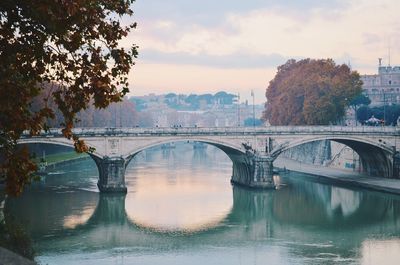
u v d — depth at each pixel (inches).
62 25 1096.2
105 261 2849.4
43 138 4712.1
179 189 5472.4
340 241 3331.7
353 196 5039.4
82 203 4500.5
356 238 3410.4
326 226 3779.5
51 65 1155.3
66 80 1162.6
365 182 5561.0
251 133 5393.7
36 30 1128.2
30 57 1123.3
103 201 4623.5
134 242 3280.0
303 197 5014.8
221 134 5334.6
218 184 5900.6
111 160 4980.3
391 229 3663.9
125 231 3558.1
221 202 4717.0
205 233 3548.2
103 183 5032.0
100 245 3179.1
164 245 3216.0
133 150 5088.6
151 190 5364.2
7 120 1103.6
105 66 1161.4
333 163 7406.5
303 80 7603.4
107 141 5004.9
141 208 4367.6
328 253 3036.4
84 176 6328.7
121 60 1180.5
